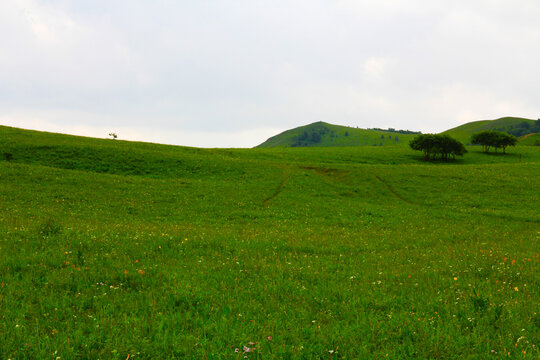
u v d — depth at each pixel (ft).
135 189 130.72
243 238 63.26
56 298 25.72
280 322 22.84
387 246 61.98
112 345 18.61
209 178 169.89
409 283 34.45
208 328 21.42
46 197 106.63
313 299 28.66
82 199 109.19
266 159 285.64
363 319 23.40
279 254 49.98
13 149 186.29
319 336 20.48
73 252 41.88
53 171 144.05
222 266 39.88
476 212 113.60
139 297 27.27
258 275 36.60
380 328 22.06
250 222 92.53
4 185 115.14
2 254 38.22
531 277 36.32
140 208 103.76
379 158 325.01
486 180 166.81
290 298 28.89
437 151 322.55
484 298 27.58
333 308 26.48
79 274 32.45
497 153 376.27
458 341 20.10
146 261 40.34
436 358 18.56
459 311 25.04
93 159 186.60
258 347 18.65
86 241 48.96
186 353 18.21
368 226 89.61
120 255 42.65
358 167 202.69
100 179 140.46
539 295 29.89
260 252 50.08
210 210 106.93
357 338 20.62
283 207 116.37
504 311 24.91
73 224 68.03
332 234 75.05
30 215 79.25
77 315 22.90
